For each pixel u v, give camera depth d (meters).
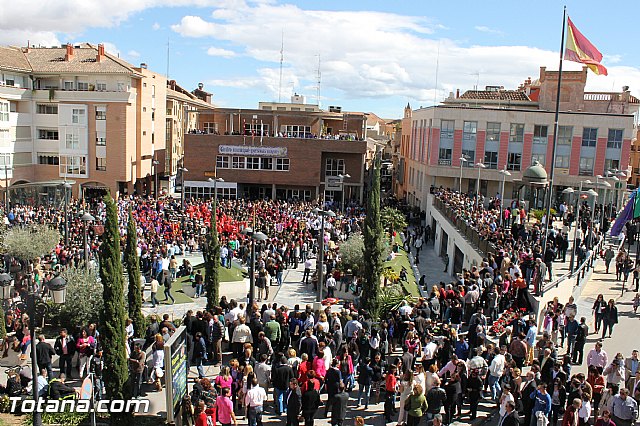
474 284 20.41
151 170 62.22
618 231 29.03
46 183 44.66
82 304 19.94
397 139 84.50
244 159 59.66
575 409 12.79
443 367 15.59
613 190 49.84
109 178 55.53
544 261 22.94
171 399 13.53
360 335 16.55
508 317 19.38
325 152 60.81
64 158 55.53
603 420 12.23
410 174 67.50
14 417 14.61
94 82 56.00
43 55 57.97
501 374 15.26
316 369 15.00
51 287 13.46
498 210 39.28
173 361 13.73
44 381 15.44
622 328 21.44
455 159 53.78
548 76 58.16
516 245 24.42
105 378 13.84
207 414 12.93
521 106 62.12
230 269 29.83
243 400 14.30
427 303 19.52
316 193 60.19
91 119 54.94
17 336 18.16
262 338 16.20
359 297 23.20
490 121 52.72
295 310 18.52
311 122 68.25
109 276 13.60
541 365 15.92
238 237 34.56
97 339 17.14
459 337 17.06
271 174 59.72
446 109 53.38
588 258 27.66
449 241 37.06
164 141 66.88
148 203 45.69
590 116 50.59
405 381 13.65
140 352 15.54
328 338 16.48
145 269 28.98
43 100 55.41
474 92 65.81
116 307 13.77
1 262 27.44
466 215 33.91
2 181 52.31
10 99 53.22
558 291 22.34
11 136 53.53
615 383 14.71
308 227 38.34
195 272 27.41
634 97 63.56
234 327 17.59
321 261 23.25
